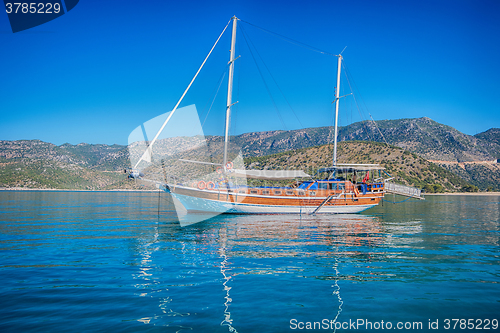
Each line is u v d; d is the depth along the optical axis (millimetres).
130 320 6559
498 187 194000
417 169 121312
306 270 10297
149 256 12141
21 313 6879
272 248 13773
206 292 8203
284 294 8102
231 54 26969
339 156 121438
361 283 9055
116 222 23281
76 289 8414
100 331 6055
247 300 7684
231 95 26641
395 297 7996
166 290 8352
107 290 8344
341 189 31594
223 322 6484
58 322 6449
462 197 97062
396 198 69625
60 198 67562
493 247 14625
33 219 25375
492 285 8992
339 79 36219
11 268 10422
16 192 111125
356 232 18984
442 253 13195
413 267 10820
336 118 36031
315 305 7426
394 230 20203
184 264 10969
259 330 6152
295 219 25828
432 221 26219
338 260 11695
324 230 19656
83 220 24625
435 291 8461
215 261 11406
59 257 11969
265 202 28359
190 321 6516
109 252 12836
